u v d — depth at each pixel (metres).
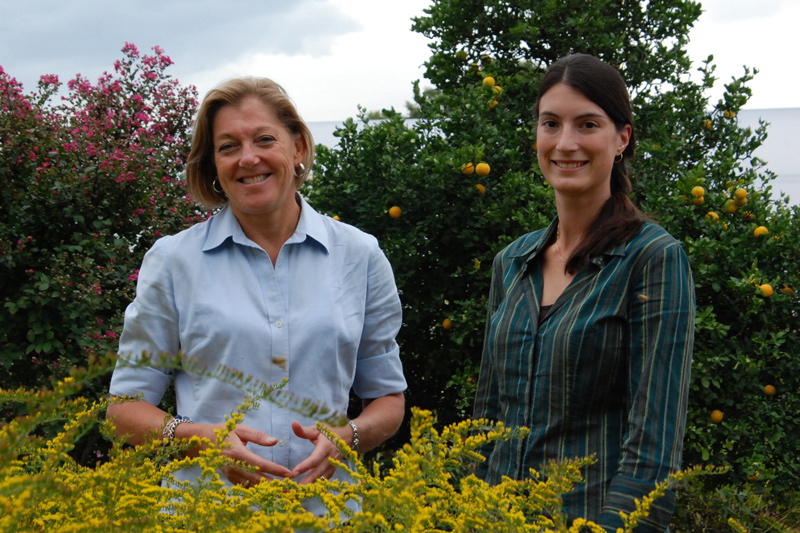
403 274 3.69
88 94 4.44
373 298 1.86
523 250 1.80
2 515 0.90
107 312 3.67
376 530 1.08
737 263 3.50
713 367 3.33
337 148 3.93
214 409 1.66
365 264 1.83
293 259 1.78
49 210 3.64
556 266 1.70
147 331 1.71
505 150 3.69
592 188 1.66
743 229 3.70
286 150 1.75
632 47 4.24
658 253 1.50
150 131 4.46
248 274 1.74
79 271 3.51
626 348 1.51
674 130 4.07
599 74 1.65
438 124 3.93
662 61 4.22
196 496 1.14
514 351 1.65
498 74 4.20
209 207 1.96
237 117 1.73
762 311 3.51
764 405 3.43
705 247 3.39
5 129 3.59
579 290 1.57
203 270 1.73
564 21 4.15
